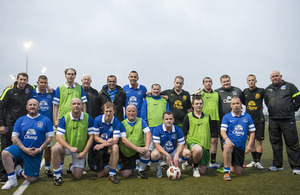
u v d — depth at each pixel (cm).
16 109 424
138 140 427
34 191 333
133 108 425
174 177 393
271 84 490
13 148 364
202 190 334
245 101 532
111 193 321
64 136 402
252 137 434
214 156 499
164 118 413
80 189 341
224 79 529
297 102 456
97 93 554
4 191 333
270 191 327
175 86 538
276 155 473
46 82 458
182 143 425
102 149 418
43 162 573
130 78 545
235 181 386
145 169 445
